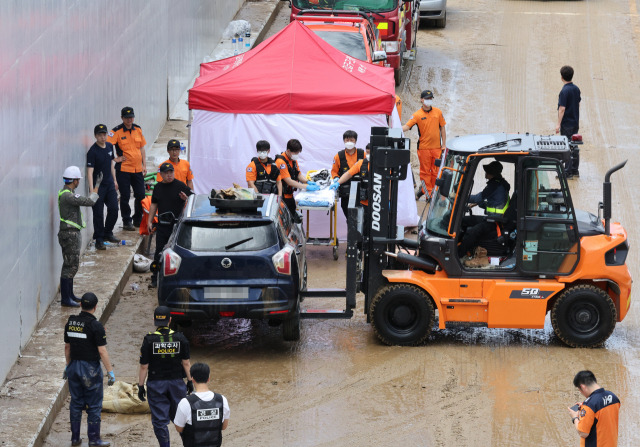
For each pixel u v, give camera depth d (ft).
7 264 69.87
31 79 78.07
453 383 72.69
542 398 70.23
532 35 197.36
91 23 101.19
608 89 166.20
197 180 106.73
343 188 101.14
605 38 195.11
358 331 83.66
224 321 86.38
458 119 149.18
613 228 81.41
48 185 83.61
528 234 78.13
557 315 78.89
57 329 79.00
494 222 80.12
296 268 76.48
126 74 120.26
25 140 76.02
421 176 120.37
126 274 94.38
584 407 54.08
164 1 145.18
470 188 78.02
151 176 114.42
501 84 167.22
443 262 78.64
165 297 74.90
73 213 82.07
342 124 103.65
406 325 79.82
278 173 97.91
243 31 191.72
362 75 107.24
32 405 65.51
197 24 169.99
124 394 68.74
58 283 87.81
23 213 75.05
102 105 106.63
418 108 153.89
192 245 75.20
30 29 77.77
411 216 107.04
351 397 70.33
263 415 67.56
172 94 152.46
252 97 103.35
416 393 70.95
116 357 77.15
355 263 79.20
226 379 73.41
